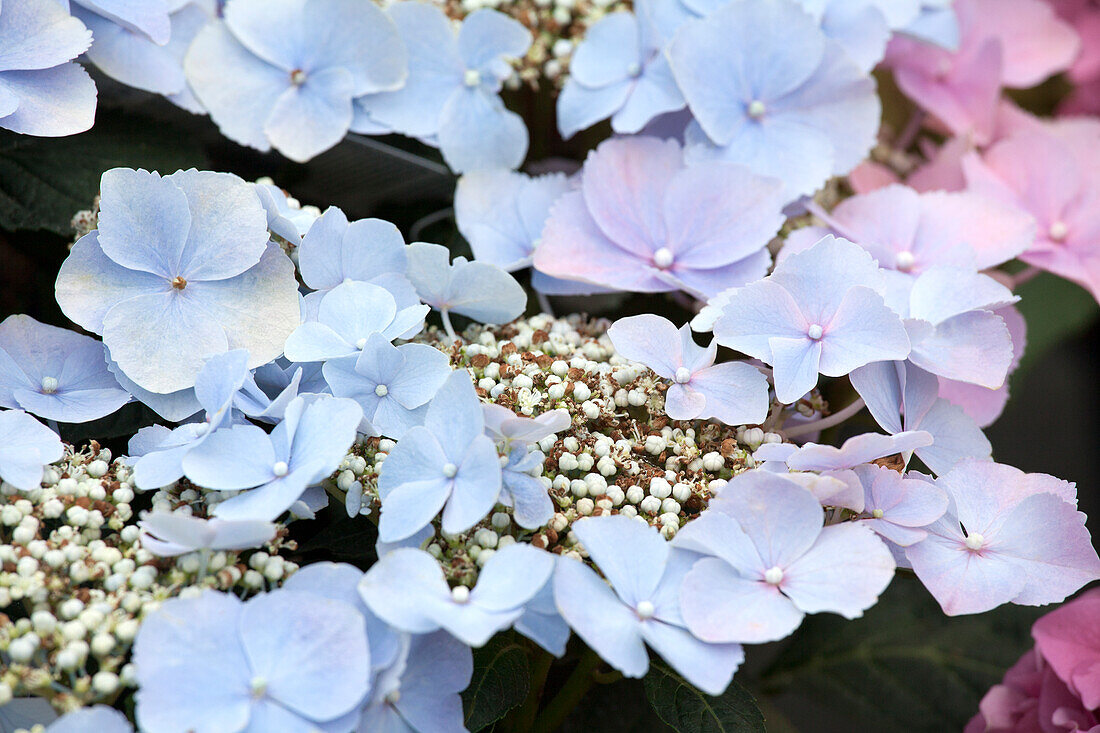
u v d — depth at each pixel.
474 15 0.61
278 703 0.51
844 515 0.55
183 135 0.61
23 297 0.61
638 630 0.52
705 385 0.56
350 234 0.56
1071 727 0.57
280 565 0.53
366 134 0.62
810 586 0.53
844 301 0.55
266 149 0.61
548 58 0.62
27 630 0.52
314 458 0.53
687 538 0.53
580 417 0.56
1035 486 0.55
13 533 0.53
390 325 0.56
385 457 0.54
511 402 0.55
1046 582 0.54
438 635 0.53
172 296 0.56
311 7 0.61
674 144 0.61
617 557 0.53
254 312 0.56
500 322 0.58
